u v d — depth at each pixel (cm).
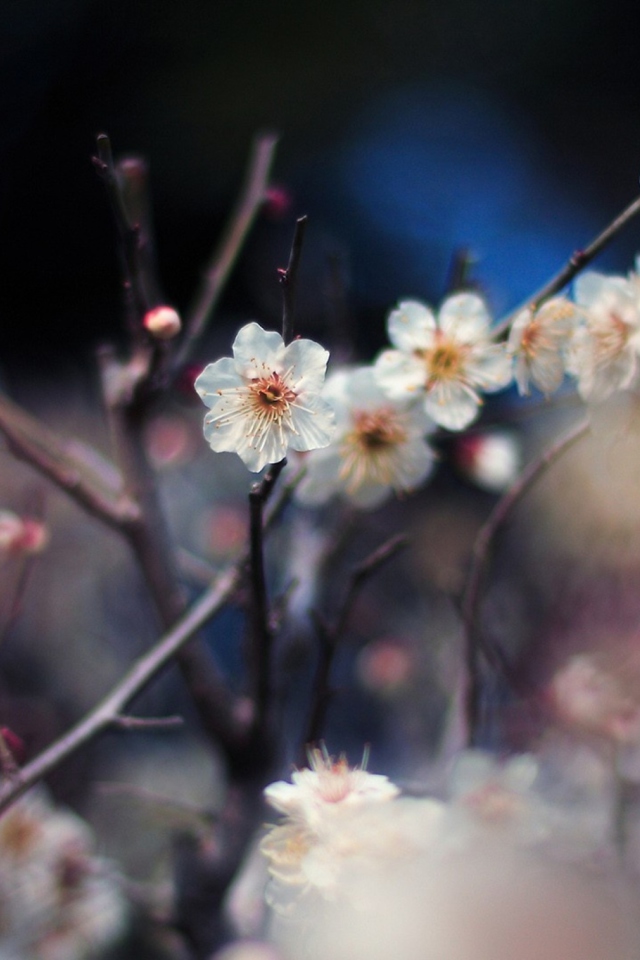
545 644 61
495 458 64
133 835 69
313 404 52
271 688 59
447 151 192
